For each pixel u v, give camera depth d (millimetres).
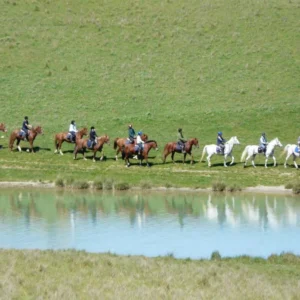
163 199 40469
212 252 26469
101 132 55469
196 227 32750
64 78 67875
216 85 67375
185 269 21969
